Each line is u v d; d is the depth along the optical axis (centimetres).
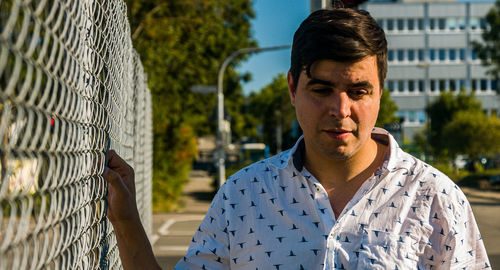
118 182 174
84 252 154
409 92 7031
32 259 102
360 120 153
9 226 89
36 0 98
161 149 1764
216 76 2222
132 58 359
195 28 1911
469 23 7019
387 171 162
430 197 160
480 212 1652
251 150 4466
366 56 148
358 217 161
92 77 169
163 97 1911
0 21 84
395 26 7025
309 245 162
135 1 1598
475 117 4362
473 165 4269
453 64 7012
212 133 2942
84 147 151
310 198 164
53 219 116
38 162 104
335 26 147
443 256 157
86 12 156
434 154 4916
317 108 153
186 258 177
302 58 152
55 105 117
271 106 4291
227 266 175
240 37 2272
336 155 155
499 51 3797
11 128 91
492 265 855
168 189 1689
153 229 1215
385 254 156
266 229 167
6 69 87
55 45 112
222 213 174
